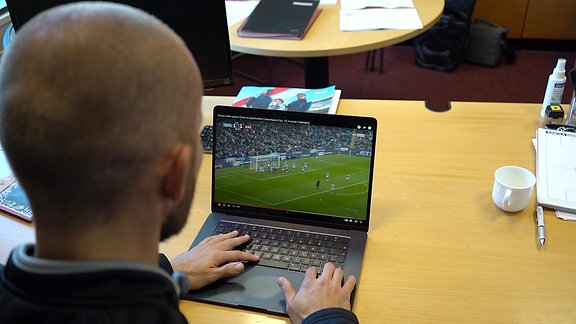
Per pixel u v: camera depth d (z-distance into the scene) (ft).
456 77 11.00
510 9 11.48
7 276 1.86
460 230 3.59
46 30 1.68
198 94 1.93
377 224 3.67
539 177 3.91
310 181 3.59
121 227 1.87
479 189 3.97
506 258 3.35
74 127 1.62
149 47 1.72
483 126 4.74
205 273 3.18
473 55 11.30
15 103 1.63
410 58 11.89
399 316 3.00
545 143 4.20
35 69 1.63
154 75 1.71
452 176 4.11
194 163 2.03
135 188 1.82
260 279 3.25
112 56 1.64
